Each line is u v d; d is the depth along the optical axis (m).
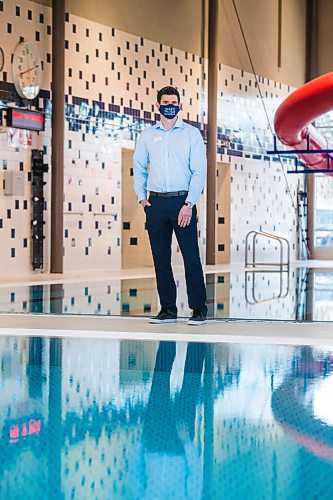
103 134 14.12
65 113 13.57
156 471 2.74
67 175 13.64
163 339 5.71
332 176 14.22
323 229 15.46
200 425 3.35
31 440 3.10
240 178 14.99
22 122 12.88
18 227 12.98
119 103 14.16
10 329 6.14
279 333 6.02
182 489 2.57
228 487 2.59
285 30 12.60
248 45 13.60
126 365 4.69
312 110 11.40
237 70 13.91
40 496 2.51
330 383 4.23
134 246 15.43
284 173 14.59
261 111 13.62
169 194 6.29
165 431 3.24
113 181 14.46
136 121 14.27
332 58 12.30
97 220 14.25
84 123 13.83
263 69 13.36
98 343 5.52
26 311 7.45
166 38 14.26
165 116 6.20
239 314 7.57
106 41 13.95
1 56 12.54
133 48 14.16
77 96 13.72
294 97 11.36
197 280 6.43
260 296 9.63
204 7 14.22
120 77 14.12
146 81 14.24
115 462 2.84
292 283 11.75
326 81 11.02
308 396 3.91
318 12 12.34
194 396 3.89
